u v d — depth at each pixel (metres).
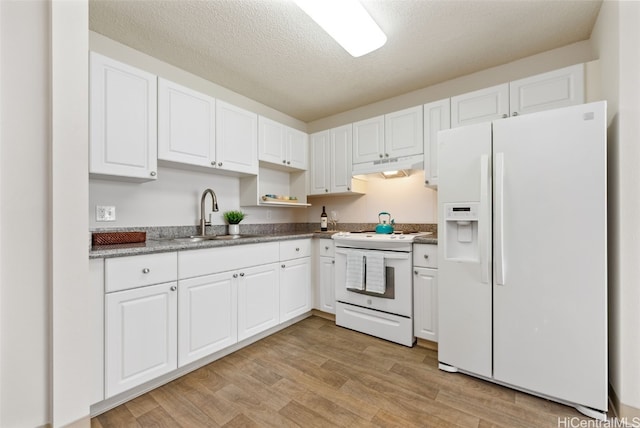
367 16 1.62
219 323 1.94
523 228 1.56
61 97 1.25
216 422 1.36
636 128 1.35
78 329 1.29
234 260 2.05
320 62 2.31
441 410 1.44
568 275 1.45
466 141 1.75
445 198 1.83
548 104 1.92
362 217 3.27
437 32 1.95
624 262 1.37
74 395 1.27
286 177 3.47
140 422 1.37
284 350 2.12
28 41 1.21
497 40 2.04
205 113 2.24
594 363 1.38
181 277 1.73
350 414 1.42
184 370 1.79
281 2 1.66
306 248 2.77
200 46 2.09
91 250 1.47
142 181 2.05
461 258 1.79
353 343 2.25
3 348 1.15
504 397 1.55
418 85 2.72
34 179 1.22
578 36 2.01
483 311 1.69
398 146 2.62
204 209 2.46
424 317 2.14
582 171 1.42
